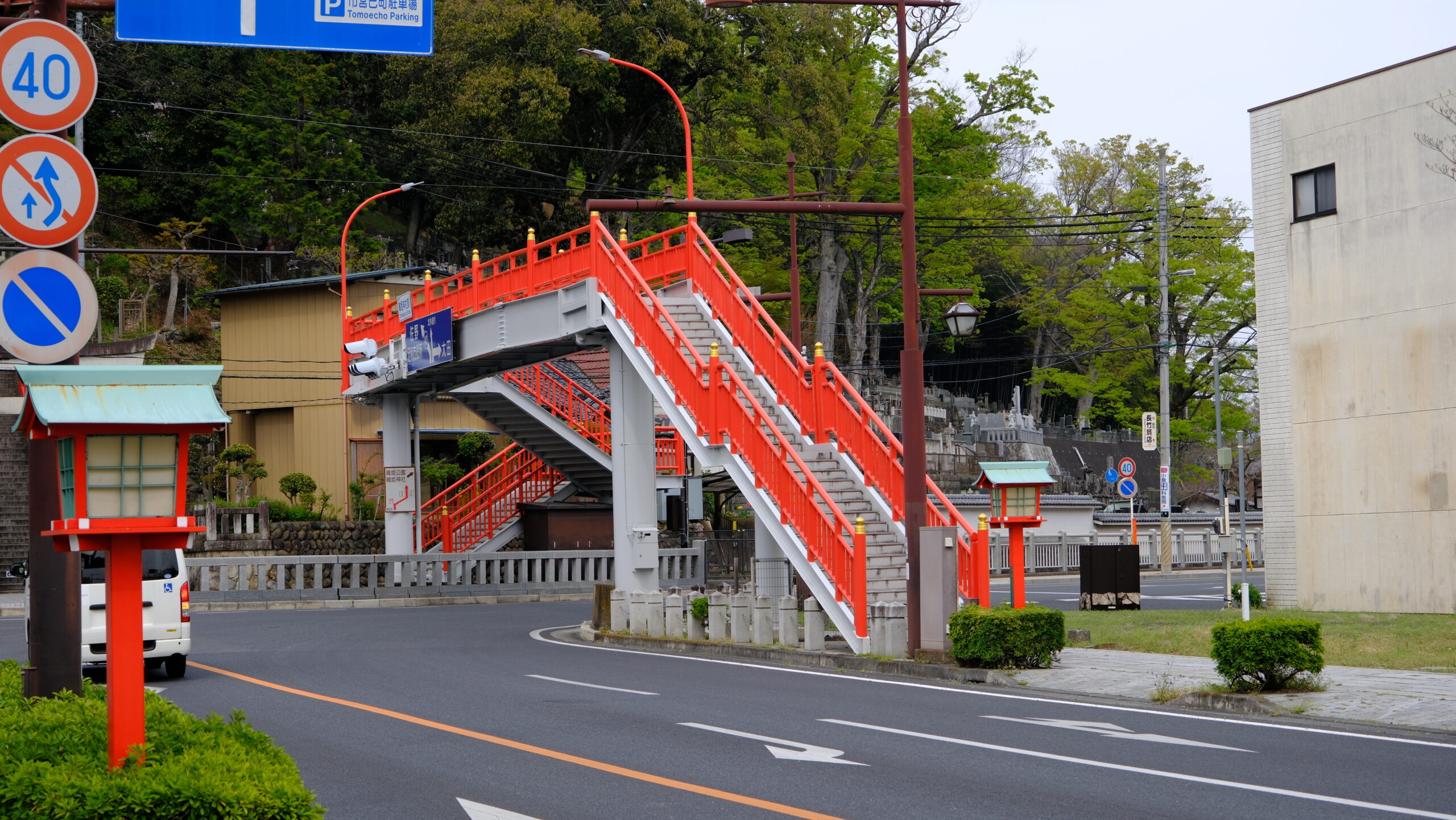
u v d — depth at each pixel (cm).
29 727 730
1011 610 1536
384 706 1288
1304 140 2366
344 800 834
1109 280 6312
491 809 805
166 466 640
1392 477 2209
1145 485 6862
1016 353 7569
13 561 3331
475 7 4662
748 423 1916
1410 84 2198
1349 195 2291
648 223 5284
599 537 3822
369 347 3159
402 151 5369
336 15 1074
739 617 1908
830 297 5619
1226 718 1192
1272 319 2412
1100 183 7169
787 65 4872
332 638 2177
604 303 2300
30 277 806
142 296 5234
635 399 2294
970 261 6188
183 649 1551
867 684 1474
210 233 5569
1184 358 6594
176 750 687
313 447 4250
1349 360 2281
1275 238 2409
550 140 4662
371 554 3559
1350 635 1728
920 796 838
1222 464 3066
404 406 3403
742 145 5059
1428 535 2153
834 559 1738
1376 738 1070
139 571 646
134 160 5434
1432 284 2161
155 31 1032
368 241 5438
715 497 4359
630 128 5062
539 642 2117
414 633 2297
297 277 5200
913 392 1658
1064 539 4869
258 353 4353
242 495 3828
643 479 2291
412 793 855
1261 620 1296
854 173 5497
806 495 1795
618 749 1022
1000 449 6106
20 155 812
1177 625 1967
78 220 827
